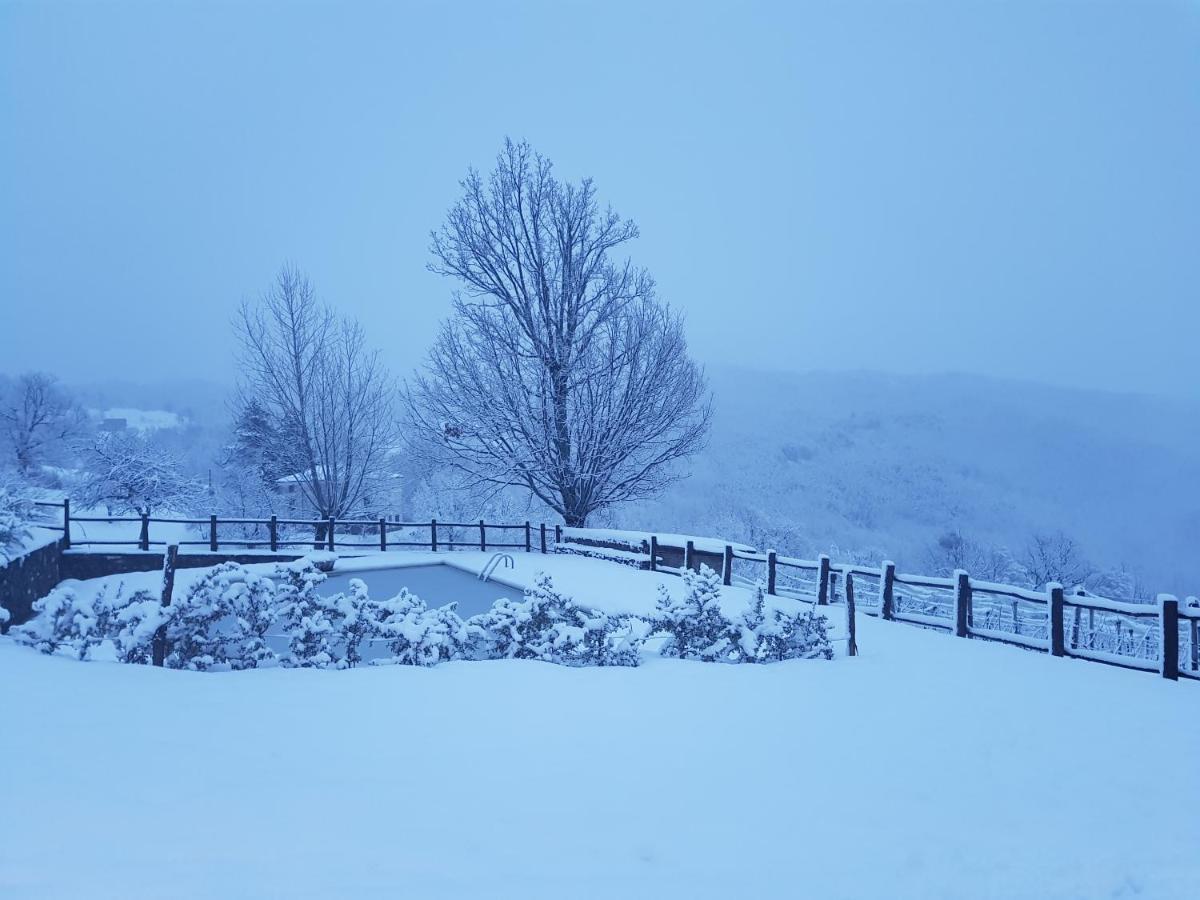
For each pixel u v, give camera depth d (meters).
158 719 5.27
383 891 3.05
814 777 4.89
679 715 6.23
